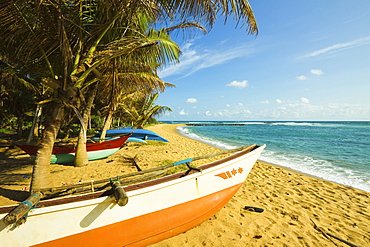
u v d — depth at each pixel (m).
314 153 11.97
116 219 2.28
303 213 3.89
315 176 6.80
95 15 4.49
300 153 11.98
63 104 3.72
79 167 6.83
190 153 10.36
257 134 28.50
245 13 3.13
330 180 6.32
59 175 5.84
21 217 1.74
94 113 22.02
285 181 6.08
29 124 21.08
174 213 2.70
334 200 4.64
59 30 3.26
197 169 3.12
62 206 2.01
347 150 13.12
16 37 3.66
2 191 4.44
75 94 3.76
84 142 7.07
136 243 2.39
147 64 5.85
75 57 4.05
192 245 2.71
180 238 2.86
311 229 3.32
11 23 3.42
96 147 7.73
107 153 8.03
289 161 9.47
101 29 3.93
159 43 5.50
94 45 4.04
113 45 3.73
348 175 6.96
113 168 6.73
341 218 3.76
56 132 3.99
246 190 5.10
